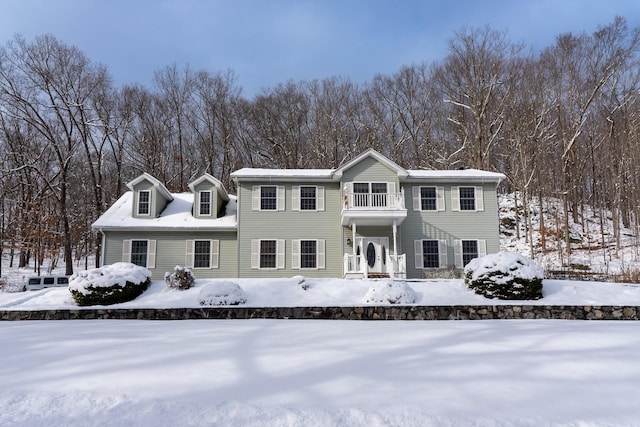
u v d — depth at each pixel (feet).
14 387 15.10
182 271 49.78
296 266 70.54
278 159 128.67
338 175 71.77
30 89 94.48
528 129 110.01
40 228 94.12
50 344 22.24
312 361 18.25
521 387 15.02
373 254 70.79
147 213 72.69
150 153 119.96
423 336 24.76
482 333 25.89
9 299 47.67
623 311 43.27
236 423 12.33
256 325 32.27
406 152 129.49
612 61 110.22
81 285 45.29
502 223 110.93
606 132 111.04
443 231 72.13
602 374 16.51
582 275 71.15
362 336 24.93
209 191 74.54
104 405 13.51
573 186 108.27
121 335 25.57
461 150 117.19
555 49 117.19
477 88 115.65
